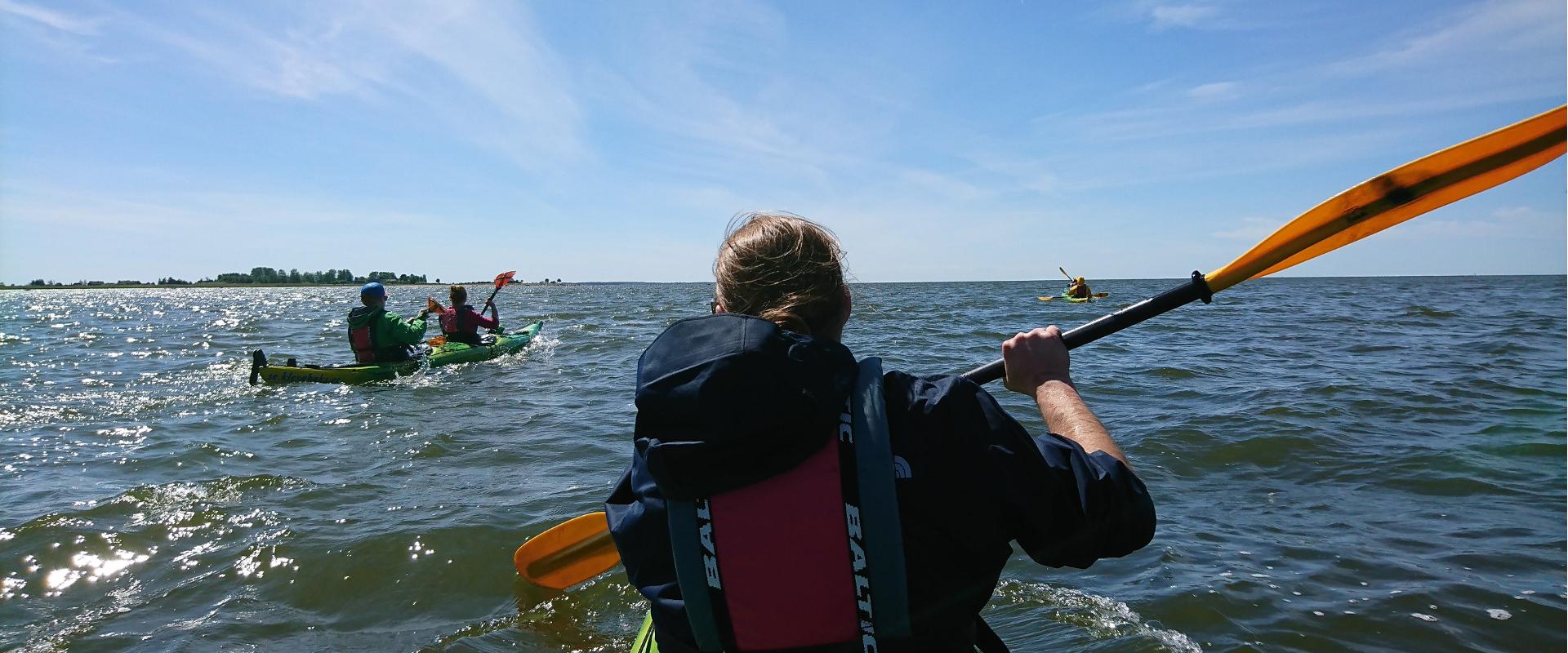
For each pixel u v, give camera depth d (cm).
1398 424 560
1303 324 1538
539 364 1042
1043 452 114
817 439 109
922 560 109
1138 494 115
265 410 707
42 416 677
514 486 450
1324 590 301
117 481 464
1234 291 4097
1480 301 2608
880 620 109
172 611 303
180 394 803
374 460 515
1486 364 885
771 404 107
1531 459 469
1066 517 111
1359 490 421
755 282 123
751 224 132
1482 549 338
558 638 281
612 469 487
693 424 109
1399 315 1811
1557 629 270
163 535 374
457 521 385
